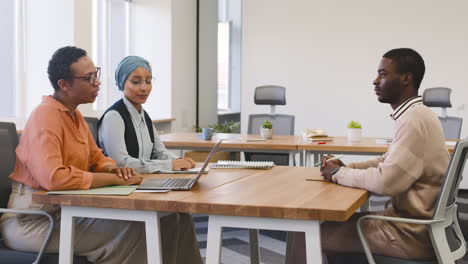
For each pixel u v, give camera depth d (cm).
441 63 660
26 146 206
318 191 204
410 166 202
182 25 739
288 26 719
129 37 711
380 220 211
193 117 782
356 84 697
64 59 215
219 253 179
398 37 677
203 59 791
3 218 218
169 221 241
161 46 711
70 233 194
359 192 202
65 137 214
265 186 215
